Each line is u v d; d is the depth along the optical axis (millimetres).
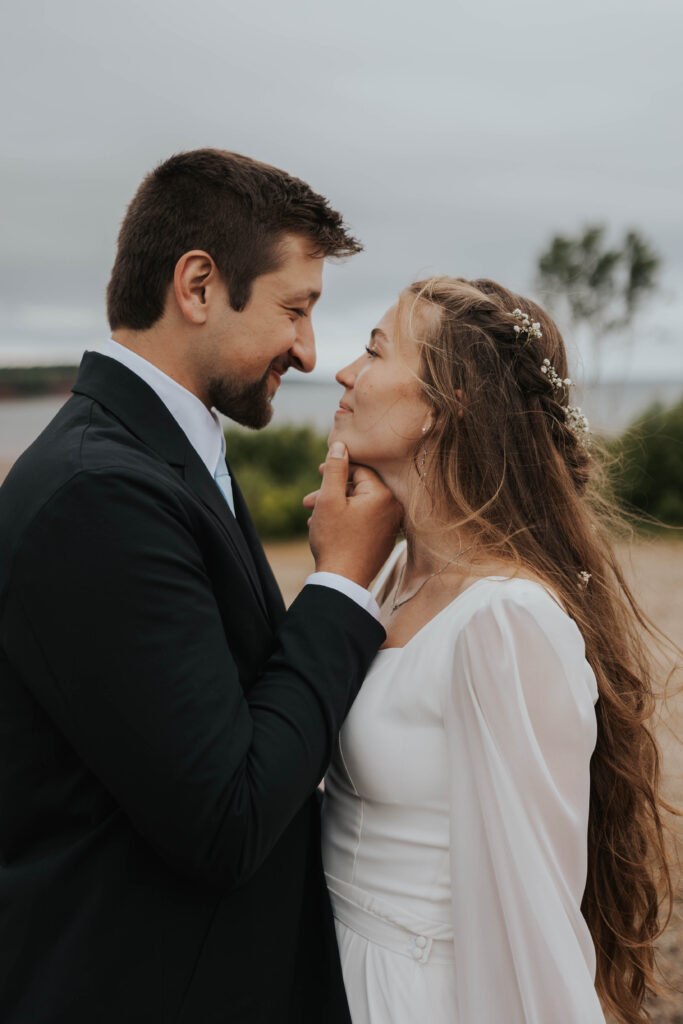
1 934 1373
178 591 1270
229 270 1581
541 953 1339
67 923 1334
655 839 1854
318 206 1634
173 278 1585
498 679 1415
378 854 1577
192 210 1569
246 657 1466
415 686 1539
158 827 1232
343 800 1666
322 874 1621
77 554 1236
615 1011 1857
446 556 1707
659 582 9414
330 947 1545
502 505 1703
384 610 1893
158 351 1623
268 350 1638
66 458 1320
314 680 1401
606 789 1744
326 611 1486
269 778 1291
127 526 1254
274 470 15242
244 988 1405
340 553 1613
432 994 1475
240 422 1738
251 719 1340
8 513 1336
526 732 1397
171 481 1393
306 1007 1533
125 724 1213
